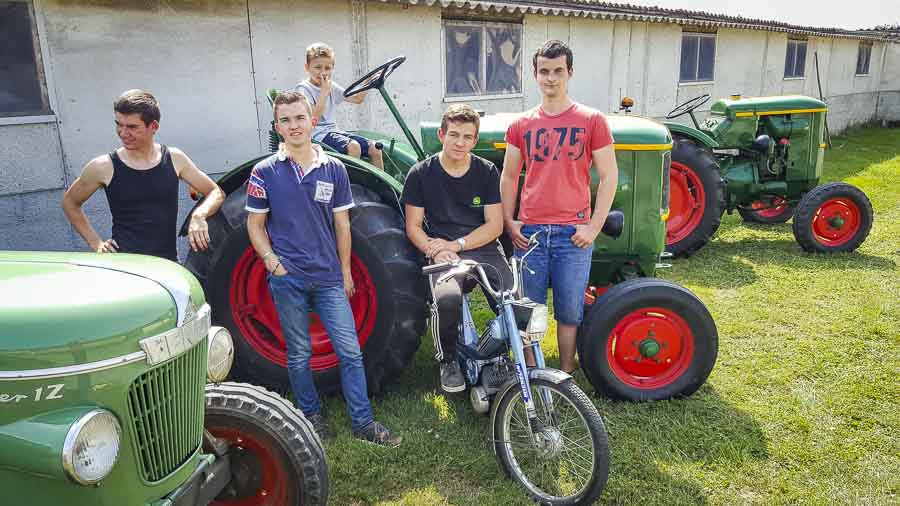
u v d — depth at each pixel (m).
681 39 11.20
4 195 4.72
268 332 3.45
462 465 2.77
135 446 1.75
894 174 9.51
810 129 6.27
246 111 5.91
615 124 3.77
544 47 2.96
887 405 3.27
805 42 15.12
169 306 1.85
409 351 3.28
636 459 2.83
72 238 5.10
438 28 7.39
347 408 3.24
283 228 2.77
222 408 2.17
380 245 3.17
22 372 1.58
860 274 5.20
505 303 2.66
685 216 5.71
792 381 3.53
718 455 2.87
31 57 4.71
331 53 3.78
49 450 1.55
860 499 2.58
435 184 3.11
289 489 2.23
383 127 7.10
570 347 3.32
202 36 5.52
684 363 3.28
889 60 18.59
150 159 2.94
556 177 3.04
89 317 1.67
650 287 3.17
